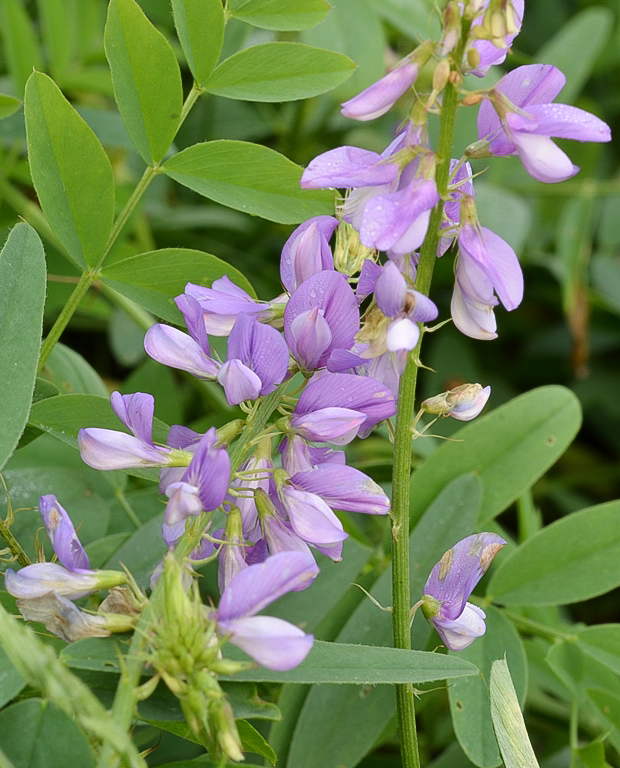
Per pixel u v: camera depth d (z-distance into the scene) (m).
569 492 0.75
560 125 0.43
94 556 0.49
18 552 0.46
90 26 0.65
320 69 0.49
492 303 0.44
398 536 0.45
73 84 0.63
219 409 0.59
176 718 0.43
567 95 0.70
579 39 0.70
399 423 0.44
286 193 0.49
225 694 0.42
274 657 0.41
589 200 0.68
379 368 0.45
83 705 0.41
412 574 0.50
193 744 0.51
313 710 0.48
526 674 0.49
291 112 0.75
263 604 0.42
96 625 0.43
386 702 0.48
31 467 0.50
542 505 0.75
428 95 0.44
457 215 0.45
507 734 0.45
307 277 0.45
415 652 0.43
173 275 0.49
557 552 0.51
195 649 0.41
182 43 0.48
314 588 0.49
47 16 0.61
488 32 0.43
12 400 0.44
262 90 0.49
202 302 0.45
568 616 0.66
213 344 0.53
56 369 0.52
